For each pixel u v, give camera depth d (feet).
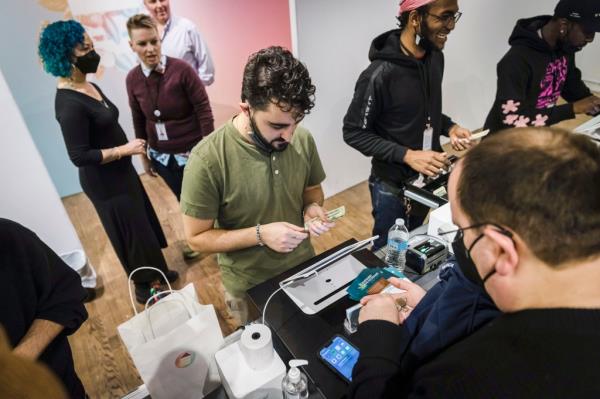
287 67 3.00
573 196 1.23
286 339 3.02
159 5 9.14
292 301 3.33
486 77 11.84
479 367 1.44
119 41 9.91
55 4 8.95
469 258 1.67
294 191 4.13
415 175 5.85
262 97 3.01
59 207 6.98
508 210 1.32
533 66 5.75
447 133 6.24
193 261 8.35
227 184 3.72
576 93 6.96
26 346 2.84
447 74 10.91
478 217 1.45
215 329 3.05
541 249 1.30
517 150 1.36
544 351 1.30
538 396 1.28
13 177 6.41
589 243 1.24
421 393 1.70
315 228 3.76
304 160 4.10
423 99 5.50
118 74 10.34
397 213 6.12
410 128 5.65
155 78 7.02
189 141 7.66
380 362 2.19
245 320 4.45
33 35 9.12
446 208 4.10
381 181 6.12
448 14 4.75
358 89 5.55
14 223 3.03
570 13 5.32
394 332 2.39
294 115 3.16
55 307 3.14
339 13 7.86
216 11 9.23
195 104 7.36
